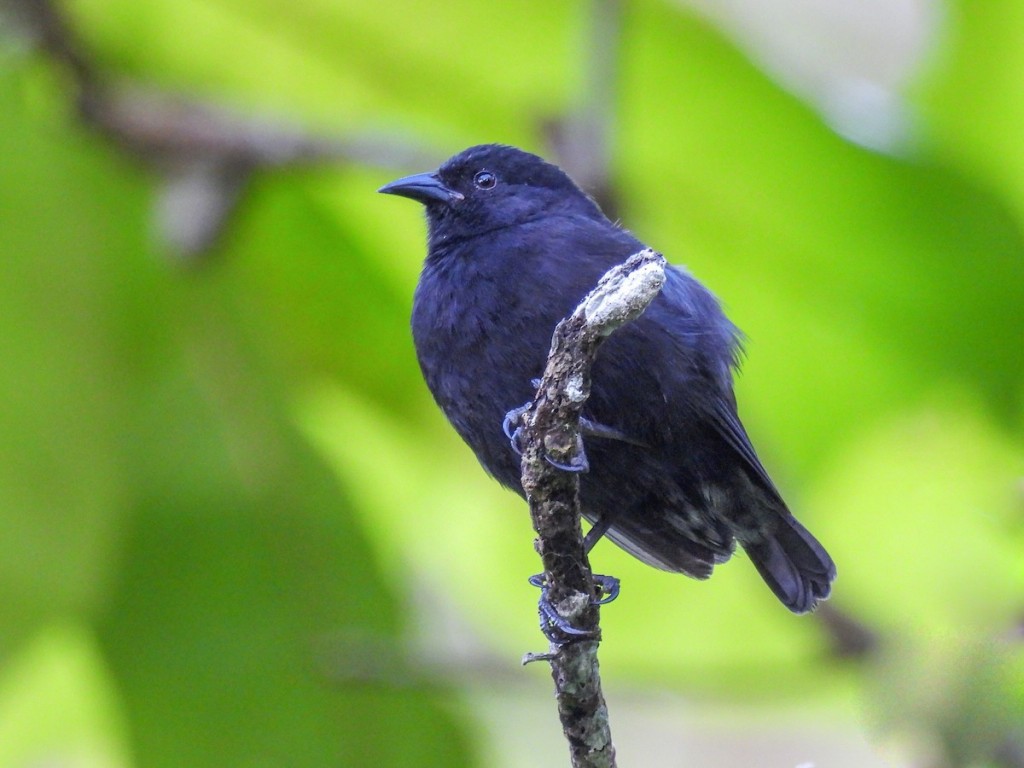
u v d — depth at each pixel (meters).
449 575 10.92
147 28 11.11
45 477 9.43
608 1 10.56
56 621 9.27
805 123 11.24
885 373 11.83
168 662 10.23
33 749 10.60
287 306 11.30
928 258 11.52
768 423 11.92
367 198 11.27
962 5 11.15
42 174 9.88
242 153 10.29
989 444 11.73
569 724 6.78
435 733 10.54
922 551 11.31
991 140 11.37
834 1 11.66
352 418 11.41
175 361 10.12
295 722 10.37
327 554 10.45
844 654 10.21
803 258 11.69
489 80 11.45
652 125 11.41
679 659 10.75
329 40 11.25
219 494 10.23
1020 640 7.46
